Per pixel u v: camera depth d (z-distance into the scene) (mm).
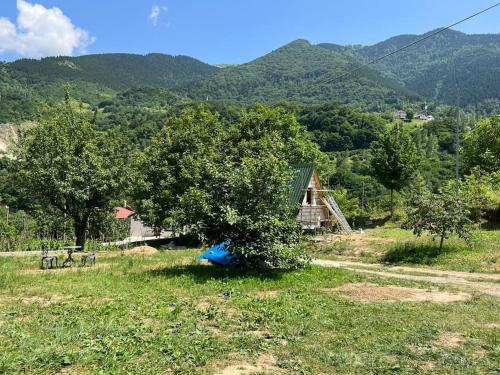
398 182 44125
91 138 35031
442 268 20547
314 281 15617
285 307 11109
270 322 9672
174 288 13820
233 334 8664
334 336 8797
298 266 17719
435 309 11414
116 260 23234
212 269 17812
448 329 9508
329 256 25734
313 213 38125
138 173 37094
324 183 55594
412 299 13000
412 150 44125
